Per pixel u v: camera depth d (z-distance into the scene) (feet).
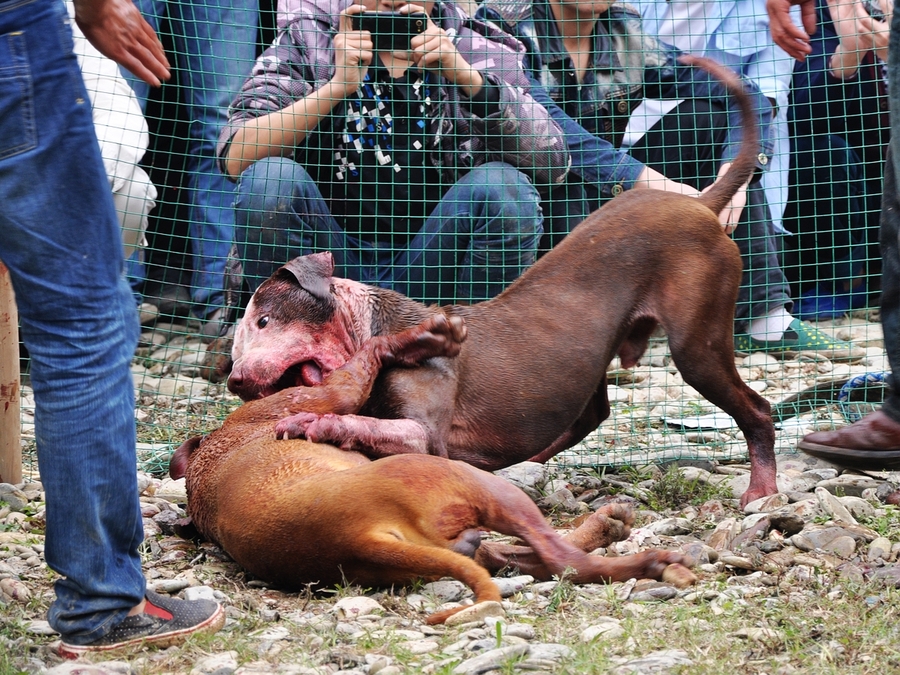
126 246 24.91
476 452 16.07
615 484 17.99
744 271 26.45
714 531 14.44
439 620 10.99
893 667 9.64
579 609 11.41
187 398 23.44
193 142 27.43
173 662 10.12
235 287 24.25
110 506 9.96
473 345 16.17
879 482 17.03
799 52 14.48
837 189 29.30
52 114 9.40
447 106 23.39
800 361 25.72
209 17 26.03
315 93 22.61
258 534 12.26
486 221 23.21
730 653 9.99
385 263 24.94
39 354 9.70
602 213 17.02
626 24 25.94
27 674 9.53
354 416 14.38
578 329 16.34
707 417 21.93
